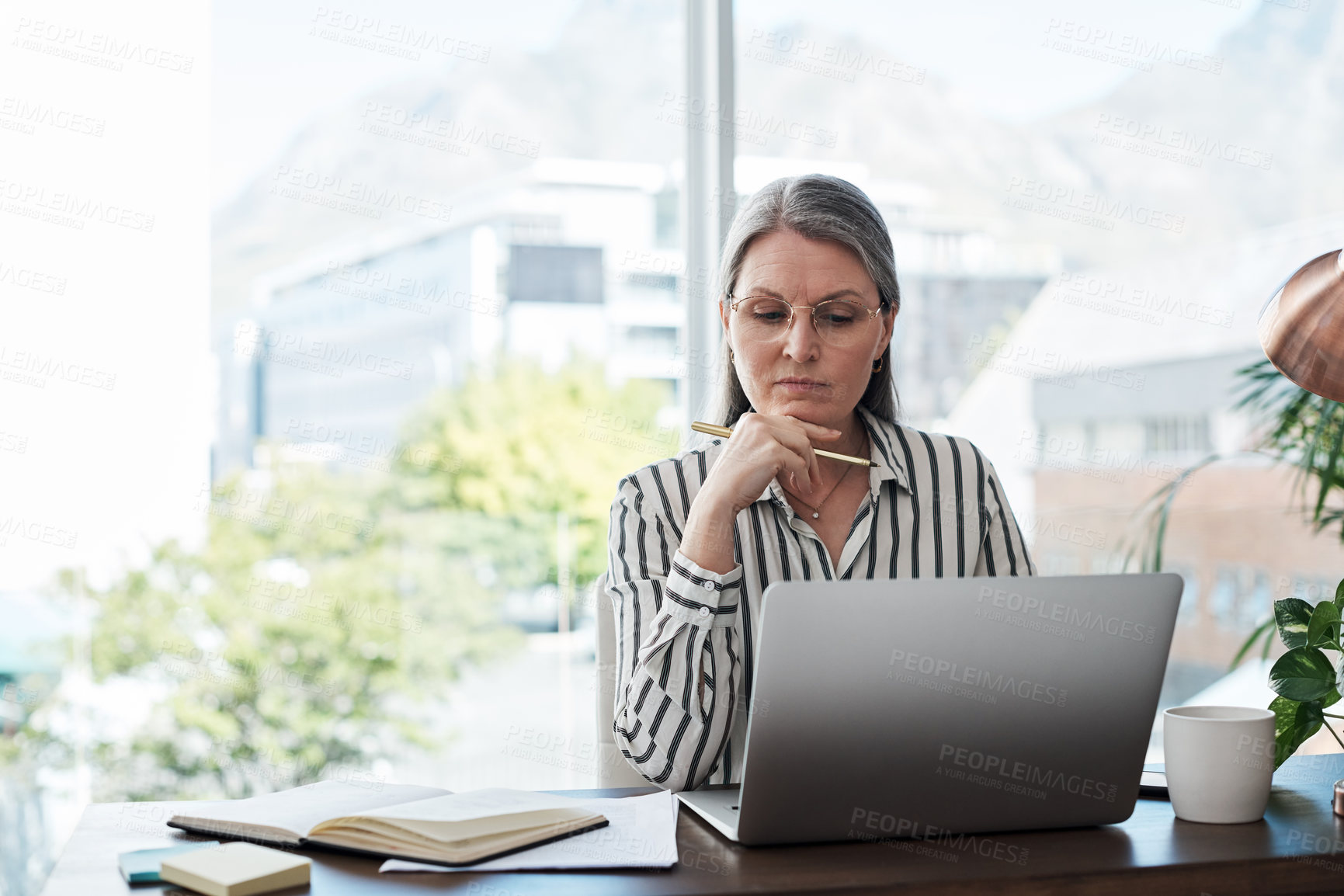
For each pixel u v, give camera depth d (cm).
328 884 75
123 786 217
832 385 121
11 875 208
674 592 106
